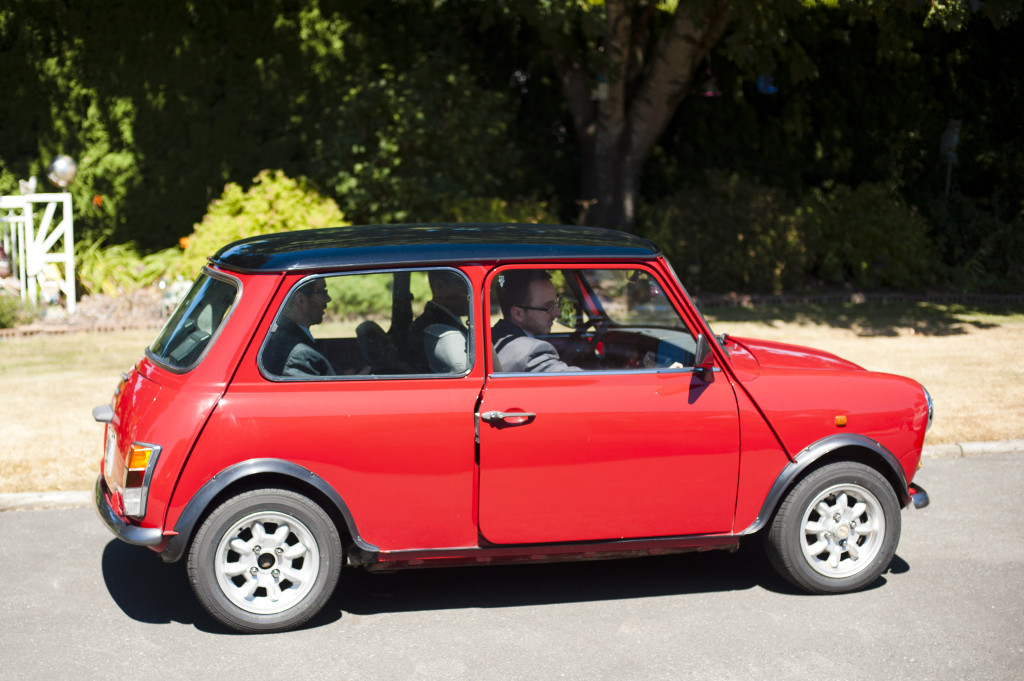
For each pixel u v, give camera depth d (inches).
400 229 195.6
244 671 158.2
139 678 155.5
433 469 169.8
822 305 574.6
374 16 574.9
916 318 524.7
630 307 193.5
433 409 169.3
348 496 168.1
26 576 196.1
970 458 280.2
